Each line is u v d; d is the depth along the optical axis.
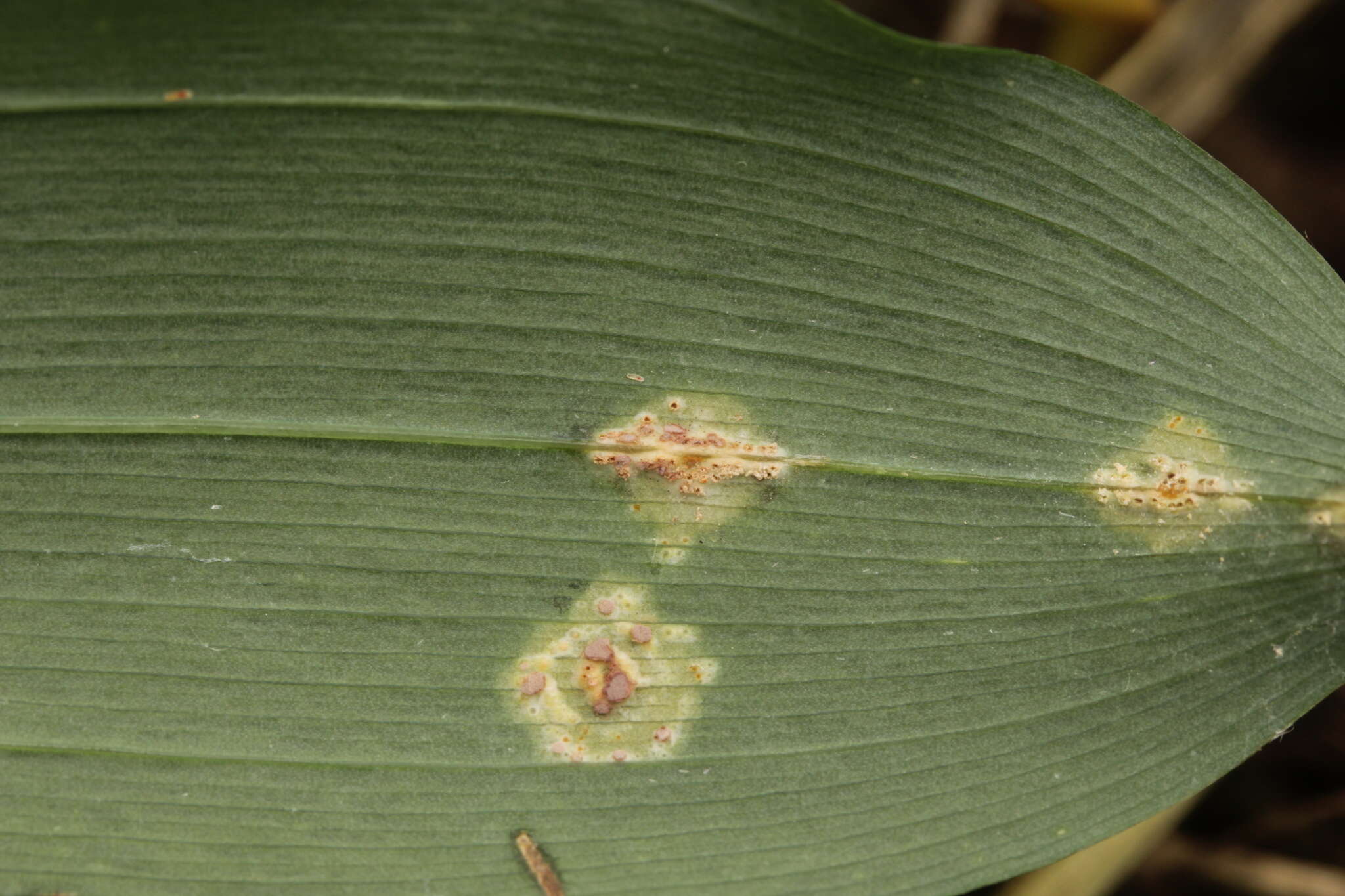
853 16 0.17
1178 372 0.18
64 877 0.18
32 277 0.18
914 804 0.18
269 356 0.18
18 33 0.17
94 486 0.18
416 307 0.18
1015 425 0.18
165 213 0.18
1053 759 0.18
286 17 0.17
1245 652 0.18
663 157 0.18
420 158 0.18
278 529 0.18
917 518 0.18
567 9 0.17
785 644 0.18
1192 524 0.18
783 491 0.18
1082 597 0.18
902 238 0.18
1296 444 0.18
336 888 0.18
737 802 0.18
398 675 0.18
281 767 0.18
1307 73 0.20
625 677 0.18
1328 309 0.18
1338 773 0.20
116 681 0.18
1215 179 0.18
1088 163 0.18
